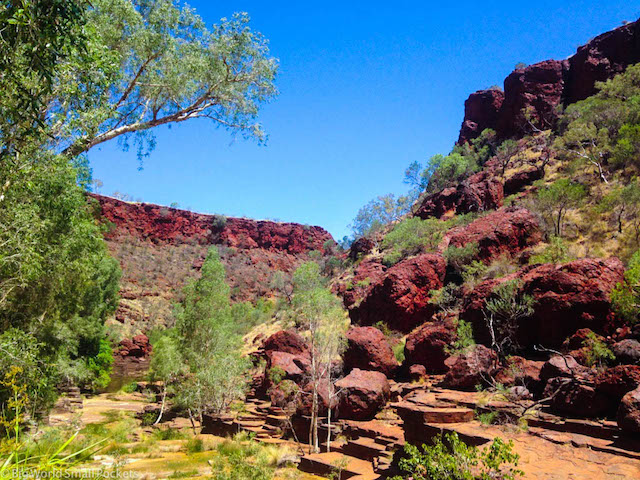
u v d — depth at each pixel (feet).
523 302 57.11
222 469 41.29
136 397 137.18
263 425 72.74
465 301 71.10
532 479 23.07
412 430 36.14
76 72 25.14
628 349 41.83
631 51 177.47
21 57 17.44
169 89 49.47
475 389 49.11
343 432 58.65
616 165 111.14
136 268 320.70
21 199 34.94
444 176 193.67
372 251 173.58
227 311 116.37
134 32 45.14
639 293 47.03
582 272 54.19
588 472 24.34
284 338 103.30
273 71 54.85
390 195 224.94
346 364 78.07
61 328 61.36
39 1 15.25
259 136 55.93
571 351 48.57
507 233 91.56
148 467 50.49
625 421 29.53
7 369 32.48
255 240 397.39
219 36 52.39
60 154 37.29
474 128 237.45
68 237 46.96
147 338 240.12
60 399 105.29
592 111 143.02
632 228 80.12
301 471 48.96
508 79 210.79
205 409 90.27
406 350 75.46
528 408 36.70
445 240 120.78
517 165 160.56
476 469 22.63
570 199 93.30
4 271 33.68
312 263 71.00
